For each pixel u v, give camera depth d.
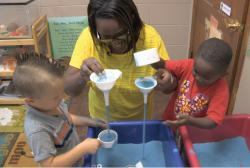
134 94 1.12
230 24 1.40
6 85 2.32
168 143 0.96
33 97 0.82
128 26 0.92
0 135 1.94
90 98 1.20
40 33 2.07
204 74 0.90
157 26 2.46
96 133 1.04
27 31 2.01
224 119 1.08
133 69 1.07
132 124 1.03
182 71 1.05
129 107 1.16
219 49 0.88
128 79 1.09
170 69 1.04
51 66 0.85
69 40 2.44
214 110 0.93
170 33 2.49
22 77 0.82
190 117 0.89
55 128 0.89
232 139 1.12
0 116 2.14
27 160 1.71
